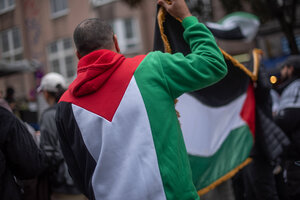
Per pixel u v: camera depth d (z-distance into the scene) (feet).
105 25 4.92
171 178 4.25
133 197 4.14
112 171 4.28
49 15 51.72
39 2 52.37
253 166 8.98
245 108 8.31
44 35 52.39
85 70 4.56
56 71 51.98
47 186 8.74
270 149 8.55
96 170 4.36
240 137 8.13
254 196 9.74
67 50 50.80
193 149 7.16
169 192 4.23
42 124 8.90
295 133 8.91
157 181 4.18
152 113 4.33
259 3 25.73
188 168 4.56
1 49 56.80
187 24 4.99
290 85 9.46
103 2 47.42
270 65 36.68
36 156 6.03
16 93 53.21
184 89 4.50
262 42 38.17
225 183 8.40
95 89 4.49
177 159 4.34
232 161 7.87
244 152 8.13
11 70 28.32
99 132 4.41
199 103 7.39
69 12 49.93
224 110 7.87
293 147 8.96
